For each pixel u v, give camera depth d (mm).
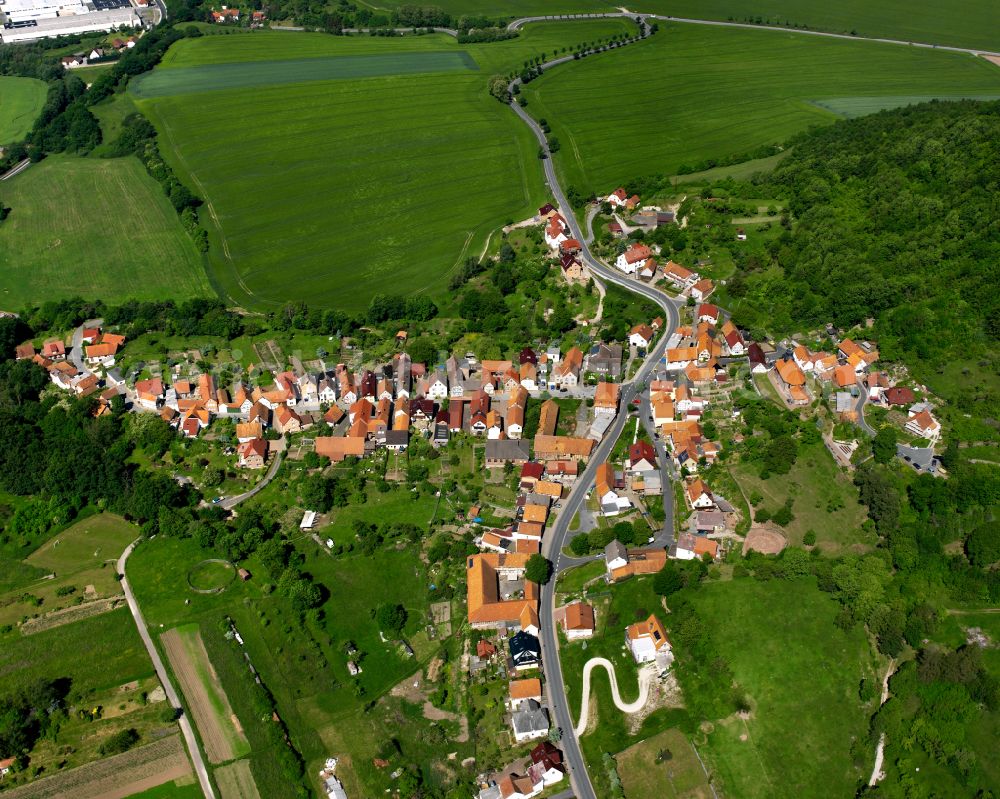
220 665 170125
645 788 145750
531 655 162875
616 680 161000
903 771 145625
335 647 172250
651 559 178750
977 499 180000
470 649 168500
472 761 150750
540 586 179375
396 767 150750
